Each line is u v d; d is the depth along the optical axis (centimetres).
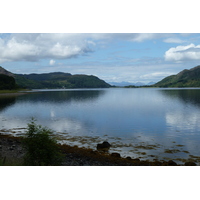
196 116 4238
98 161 1513
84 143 2202
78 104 7275
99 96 12812
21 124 3316
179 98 10150
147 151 1909
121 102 8175
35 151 1170
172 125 3275
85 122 3575
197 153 1855
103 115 4456
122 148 2008
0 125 3219
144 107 6184
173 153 1852
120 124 3378
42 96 12825
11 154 1459
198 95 12538
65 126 3198
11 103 7619
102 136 2538
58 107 6188
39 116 4262
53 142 1223
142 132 2772
